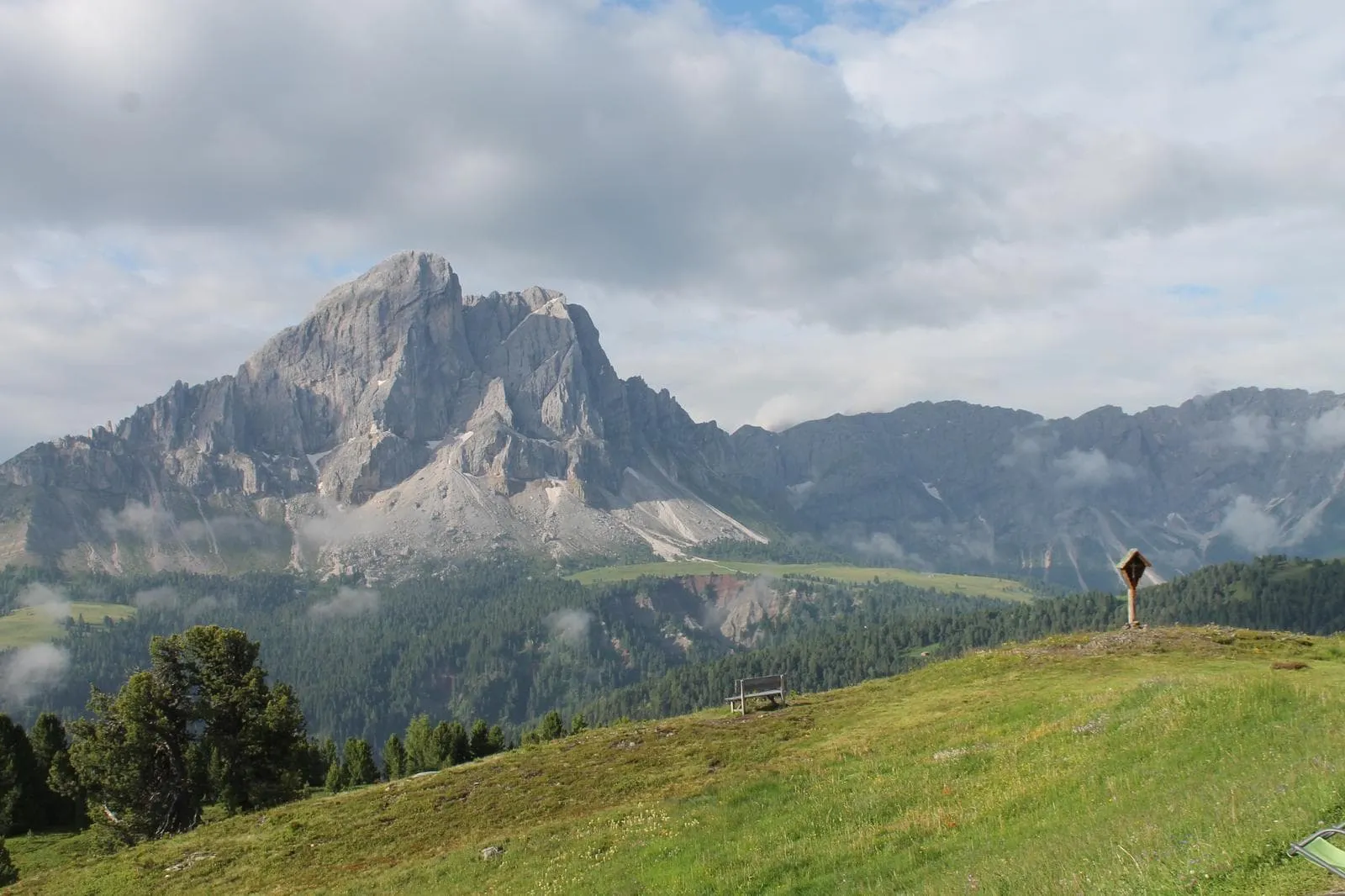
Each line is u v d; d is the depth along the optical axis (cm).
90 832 7144
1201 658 4131
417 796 4478
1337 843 1391
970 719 3453
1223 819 1611
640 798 3625
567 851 2972
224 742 6512
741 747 4116
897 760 3064
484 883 2911
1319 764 1762
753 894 2145
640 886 2398
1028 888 1612
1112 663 4234
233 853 4194
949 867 1938
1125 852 1614
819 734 4081
